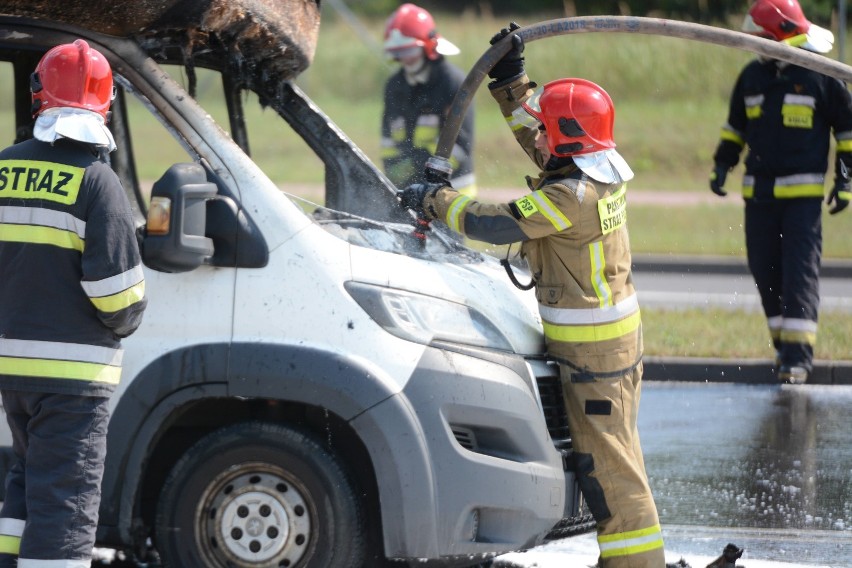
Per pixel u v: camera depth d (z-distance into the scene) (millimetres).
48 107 11688
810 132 23391
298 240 12352
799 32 23469
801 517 17000
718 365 25328
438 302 12742
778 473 19016
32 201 11586
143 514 13133
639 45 68062
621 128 58812
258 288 12234
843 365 25078
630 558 13289
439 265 13344
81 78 11680
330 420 12531
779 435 21219
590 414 13312
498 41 14523
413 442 12039
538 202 13117
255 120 18438
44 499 11539
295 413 12898
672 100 65312
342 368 12008
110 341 11820
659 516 17031
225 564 12422
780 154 23609
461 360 12469
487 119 59594
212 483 12398
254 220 12305
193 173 11789
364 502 12648
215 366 12102
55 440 11570
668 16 77938
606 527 13406
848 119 23281
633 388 13539
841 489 18234
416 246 13922
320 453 12289
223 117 16203
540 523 12758
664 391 24703
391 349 12188
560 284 13359
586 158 13297
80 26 12766
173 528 12430
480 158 53156
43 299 11602
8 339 11602
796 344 24047
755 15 23672
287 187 24547
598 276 13320
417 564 12258
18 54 14852
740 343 26266
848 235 40125
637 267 36375
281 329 12164
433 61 24188
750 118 23969
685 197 47000
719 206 44812
